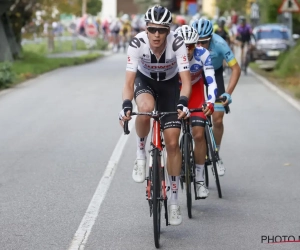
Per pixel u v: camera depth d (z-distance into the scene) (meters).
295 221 16.50
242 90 45.91
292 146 26.42
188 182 16.66
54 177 21.16
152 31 14.55
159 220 14.67
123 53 100.38
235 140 27.75
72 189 19.64
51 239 15.00
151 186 14.83
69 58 75.44
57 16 72.88
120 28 106.38
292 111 35.94
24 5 68.50
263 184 20.45
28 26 73.50
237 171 22.23
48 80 52.09
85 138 27.88
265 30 66.69
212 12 148.38
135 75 15.24
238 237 15.22
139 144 16.00
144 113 14.64
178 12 157.75
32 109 35.94
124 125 14.75
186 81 15.04
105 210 17.42
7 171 22.05
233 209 17.67
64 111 35.22
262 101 40.00
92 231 15.62
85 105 37.44
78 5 72.94
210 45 19.19
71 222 16.34
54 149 25.62
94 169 22.30
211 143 18.89
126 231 15.64
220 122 19.95
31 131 29.44
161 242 14.84
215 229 15.87
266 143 27.06
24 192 19.28
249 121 32.62
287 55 59.34
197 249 14.35
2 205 17.89
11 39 68.06
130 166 22.84
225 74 56.53
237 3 111.50
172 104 16.00
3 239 15.00
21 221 16.41
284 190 19.67
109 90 44.88
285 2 51.25
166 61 15.21
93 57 81.81
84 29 115.00
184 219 16.78
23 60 67.38
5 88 46.03
